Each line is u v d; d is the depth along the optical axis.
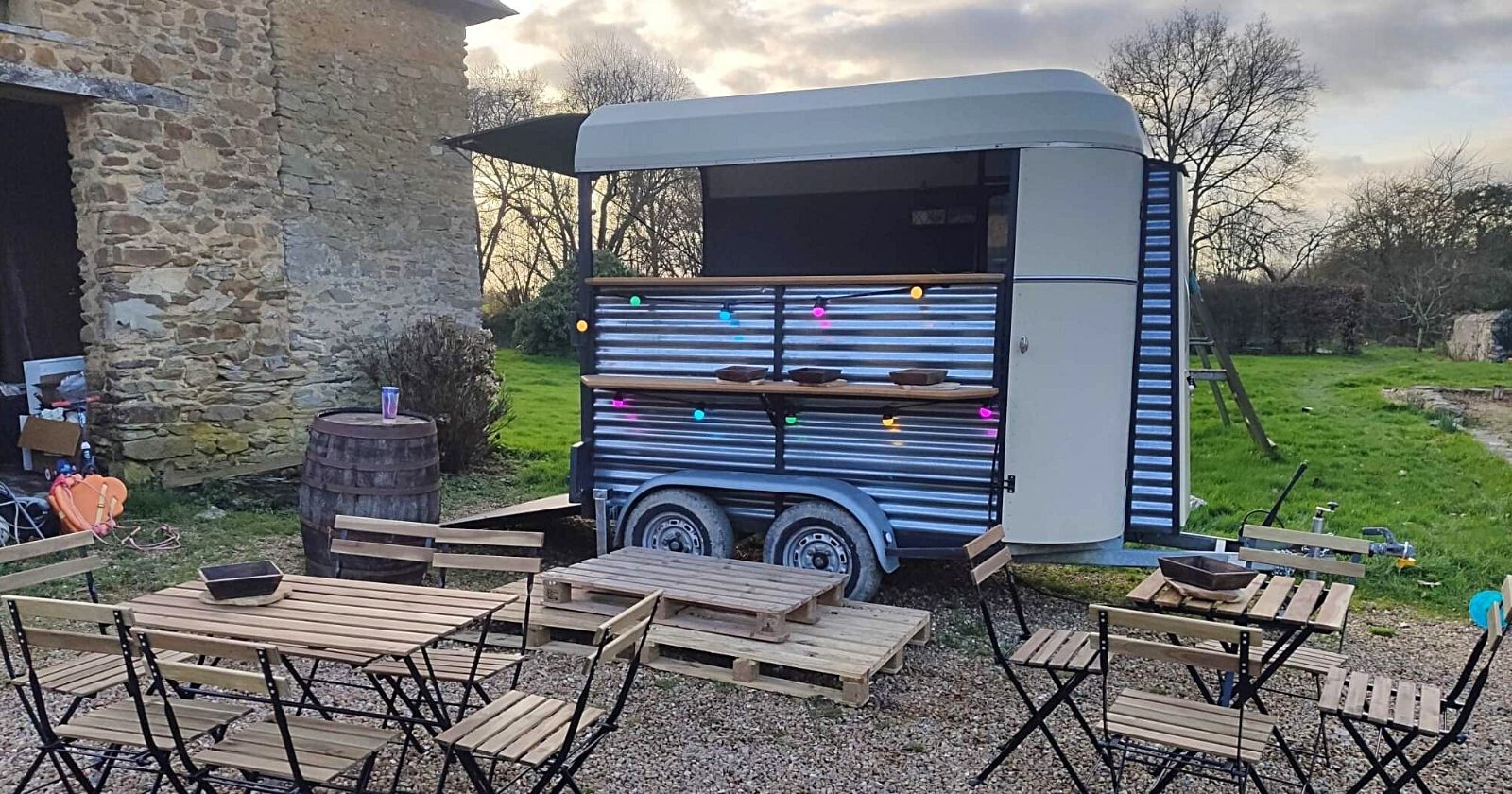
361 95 9.71
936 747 3.96
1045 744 3.99
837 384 5.59
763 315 5.86
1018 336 5.27
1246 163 25.48
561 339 21.27
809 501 5.66
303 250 9.20
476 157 26.44
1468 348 20.17
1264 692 4.55
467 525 6.79
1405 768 3.40
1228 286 21.84
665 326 6.11
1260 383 16.48
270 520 7.67
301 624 3.31
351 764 2.97
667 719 4.18
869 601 5.52
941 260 7.17
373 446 5.83
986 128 5.22
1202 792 3.61
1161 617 3.06
